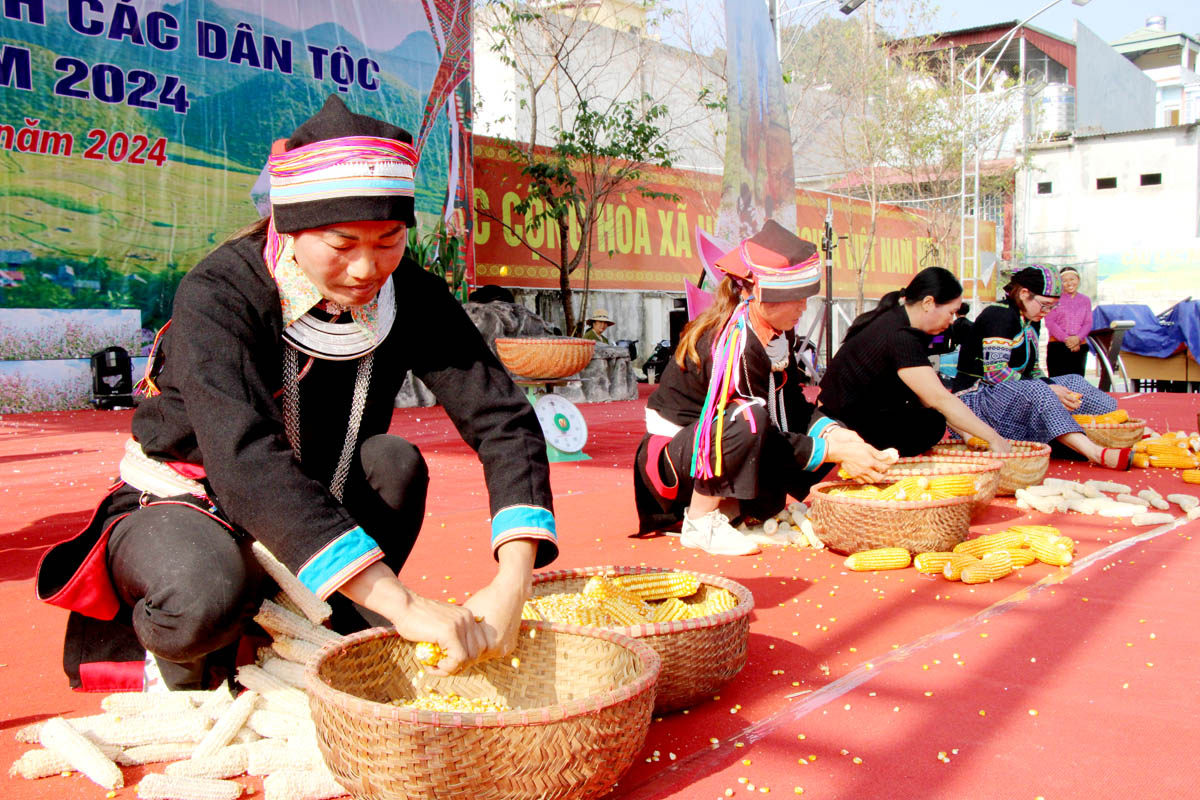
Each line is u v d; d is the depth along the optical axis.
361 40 13.64
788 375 3.87
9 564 3.78
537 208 16.28
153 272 11.90
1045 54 33.44
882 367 4.62
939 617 2.96
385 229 1.72
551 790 1.57
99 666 2.34
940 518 3.58
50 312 11.15
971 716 2.18
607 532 4.30
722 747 2.03
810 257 3.55
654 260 18.17
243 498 1.71
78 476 6.32
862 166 24.38
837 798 1.80
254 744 1.92
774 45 11.53
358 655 1.91
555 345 6.62
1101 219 29.62
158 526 2.03
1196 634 2.74
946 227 24.91
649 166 17.95
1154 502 4.64
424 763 1.51
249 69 12.56
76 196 11.28
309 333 1.92
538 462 2.04
